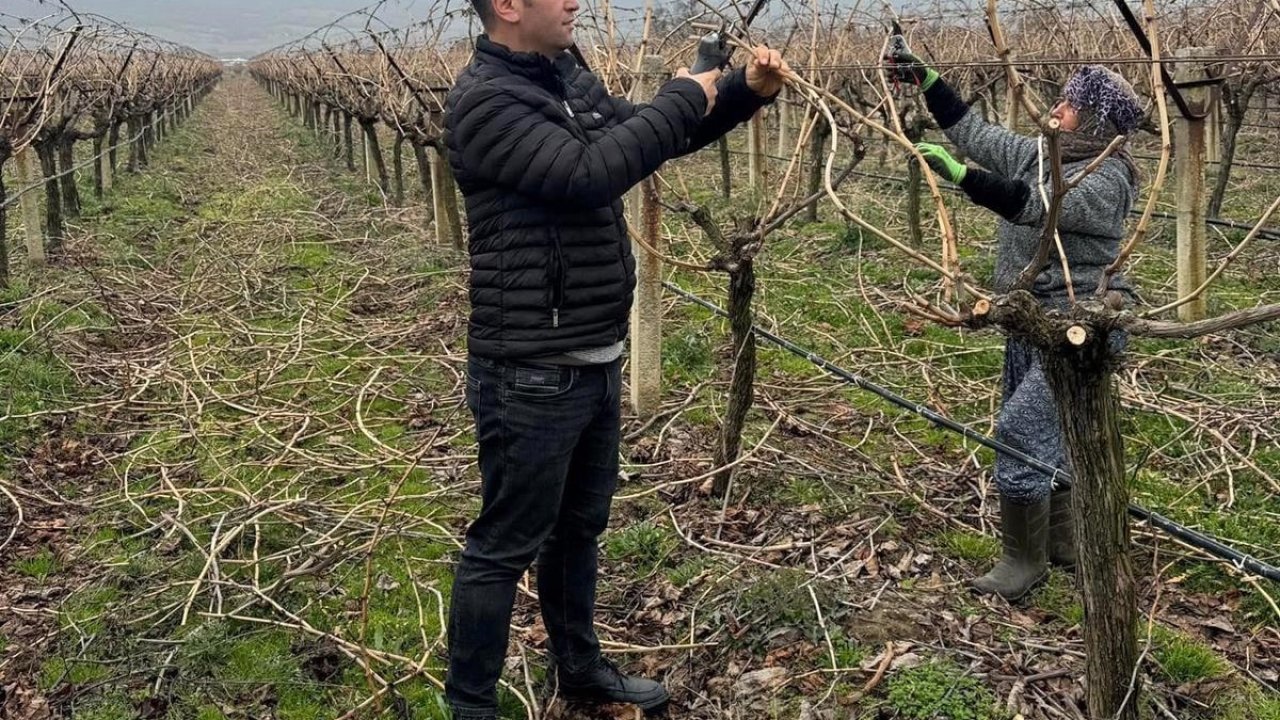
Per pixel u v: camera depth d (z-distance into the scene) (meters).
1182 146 6.60
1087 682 2.73
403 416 6.02
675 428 5.53
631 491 4.82
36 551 4.53
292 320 8.10
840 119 10.22
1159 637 3.43
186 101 30.41
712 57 2.62
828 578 3.78
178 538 4.56
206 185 15.97
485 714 2.87
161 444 5.65
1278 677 3.29
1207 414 5.34
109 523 4.76
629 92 5.18
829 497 4.62
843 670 3.21
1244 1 8.99
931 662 3.18
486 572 2.74
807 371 6.33
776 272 8.66
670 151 2.46
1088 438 2.48
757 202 11.44
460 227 10.11
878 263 8.87
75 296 8.23
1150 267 8.28
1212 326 2.23
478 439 2.72
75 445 5.65
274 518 4.68
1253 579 3.74
